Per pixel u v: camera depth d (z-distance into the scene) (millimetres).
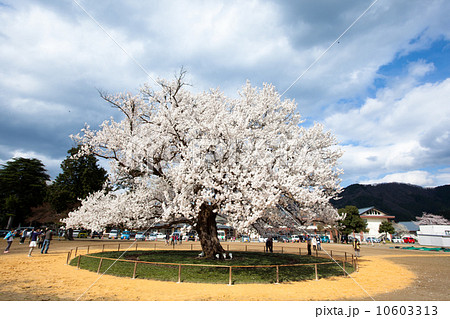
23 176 48781
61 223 39344
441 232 48969
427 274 14055
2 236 40562
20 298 7859
